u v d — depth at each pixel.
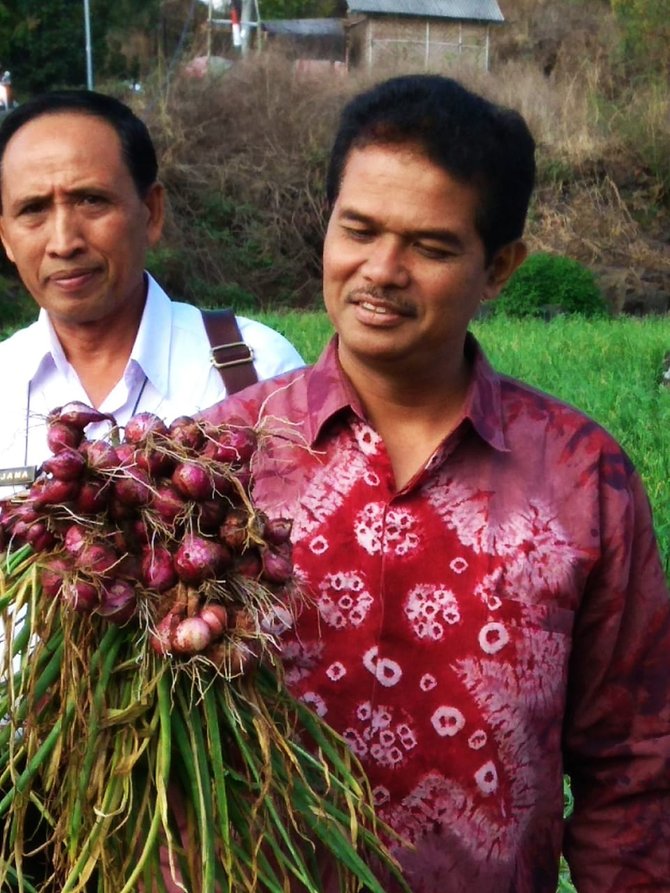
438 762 1.75
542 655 1.77
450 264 1.68
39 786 1.58
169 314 2.71
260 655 1.51
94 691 1.50
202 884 1.46
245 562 1.49
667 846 1.85
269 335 2.75
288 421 1.70
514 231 1.77
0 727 1.58
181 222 24.73
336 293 1.73
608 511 1.81
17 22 27.50
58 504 1.46
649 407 8.75
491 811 1.75
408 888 1.59
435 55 33.81
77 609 1.46
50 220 2.53
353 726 1.75
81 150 2.52
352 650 1.76
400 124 1.65
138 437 1.50
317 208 25.56
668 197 26.86
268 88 26.19
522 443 1.82
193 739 1.49
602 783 1.88
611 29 32.81
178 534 1.48
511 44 35.16
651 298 24.95
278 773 1.54
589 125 27.30
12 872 1.56
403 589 1.76
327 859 1.69
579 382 10.27
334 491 1.79
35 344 2.68
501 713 1.75
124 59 29.28
